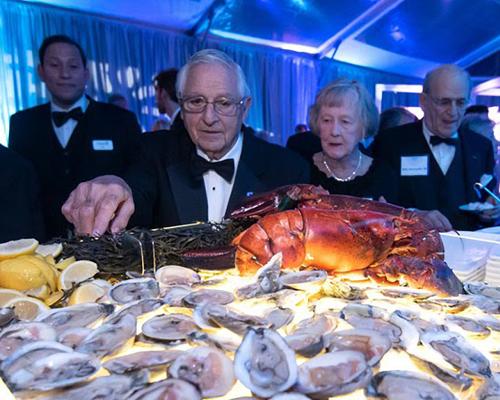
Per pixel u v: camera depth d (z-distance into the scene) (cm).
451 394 55
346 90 203
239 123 168
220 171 168
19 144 303
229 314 70
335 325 70
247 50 698
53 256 102
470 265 110
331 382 56
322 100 209
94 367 58
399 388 56
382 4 603
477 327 72
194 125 163
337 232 88
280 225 90
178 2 530
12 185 183
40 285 85
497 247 120
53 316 74
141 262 103
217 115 158
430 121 251
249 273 89
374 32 694
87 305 78
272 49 729
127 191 134
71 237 114
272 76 737
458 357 62
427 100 249
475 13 643
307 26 662
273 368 56
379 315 73
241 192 170
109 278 100
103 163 300
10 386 54
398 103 862
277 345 59
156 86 365
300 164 187
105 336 66
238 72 162
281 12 603
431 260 90
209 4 558
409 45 744
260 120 732
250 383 55
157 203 178
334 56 778
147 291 86
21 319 75
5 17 471
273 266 82
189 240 112
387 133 278
